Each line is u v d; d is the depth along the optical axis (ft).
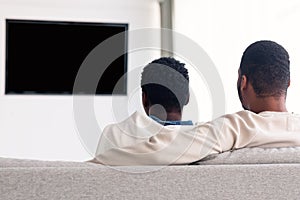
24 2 17.69
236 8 14.17
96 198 3.60
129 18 18.10
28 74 17.67
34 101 17.56
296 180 3.81
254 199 3.77
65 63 17.92
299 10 11.78
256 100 4.59
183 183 3.69
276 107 4.57
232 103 13.71
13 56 17.62
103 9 18.07
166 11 17.65
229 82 13.98
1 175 3.49
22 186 3.51
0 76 17.35
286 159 4.05
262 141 4.25
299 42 11.71
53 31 17.93
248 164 3.94
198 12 15.72
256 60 4.57
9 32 17.65
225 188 3.74
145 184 3.66
